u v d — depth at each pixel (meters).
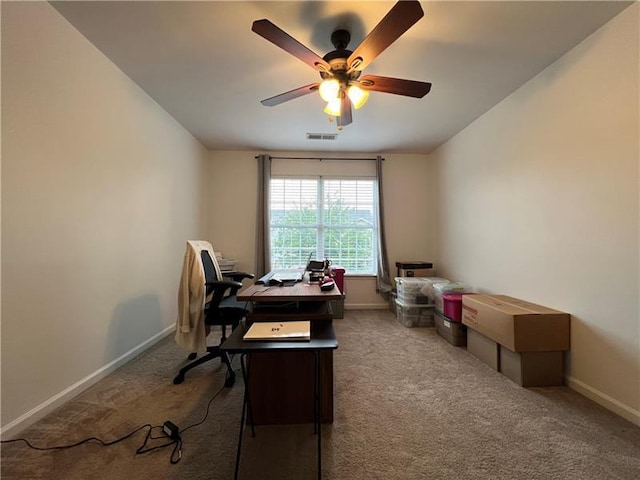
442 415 1.65
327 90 1.72
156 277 2.77
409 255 4.34
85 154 1.88
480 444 1.41
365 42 1.43
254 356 1.60
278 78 2.31
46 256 1.61
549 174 2.12
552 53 1.97
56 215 1.67
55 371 1.67
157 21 1.70
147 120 2.59
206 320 2.13
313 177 4.28
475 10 1.61
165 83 2.40
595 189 1.77
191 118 3.09
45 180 1.60
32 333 1.54
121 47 1.94
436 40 1.85
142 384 2.00
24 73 1.47
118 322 2.23
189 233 3.52
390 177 4.34
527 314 1.97
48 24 1.59
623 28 1.60
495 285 2.76
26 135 1.49
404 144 3.95
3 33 1.37
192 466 1.28
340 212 4.33
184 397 1.84
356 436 1.47
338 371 2.21
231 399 1.83
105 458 1.32
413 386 1.98
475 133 3.11
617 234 1.65
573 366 1.94
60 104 1.68
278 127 3.35
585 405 1.74
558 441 1.43
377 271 4.24
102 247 2.05
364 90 1.84
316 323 1.56
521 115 2.41
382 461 1.30
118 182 2.21
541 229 2.20
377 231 4.26
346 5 1.59
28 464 1.27
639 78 1.53
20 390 1.47
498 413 1.67
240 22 1.71
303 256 4.29
